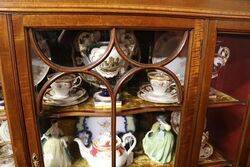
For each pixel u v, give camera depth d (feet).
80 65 2.03
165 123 2.50
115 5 1.78
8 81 1.77
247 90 2.51
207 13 1.99
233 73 2.49
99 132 2.38
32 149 1.99
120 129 2.40
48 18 1.71
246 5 2.11
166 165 2.53
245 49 2.42
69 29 1.83
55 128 2.24
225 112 2.66
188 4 1.95
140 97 2.37
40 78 1.94
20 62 1.76
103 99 2.17
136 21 1.87
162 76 2.27
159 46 2.16
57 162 2.33
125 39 2.02
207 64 2.16
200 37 2.06
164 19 1.92
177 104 2.29
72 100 2.20
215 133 2.71
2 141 2.27
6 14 1.64
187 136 2.35
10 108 1.84
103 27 1.83
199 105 2.27
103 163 2.31
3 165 2.26
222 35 2.21
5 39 1.69
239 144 2.64
